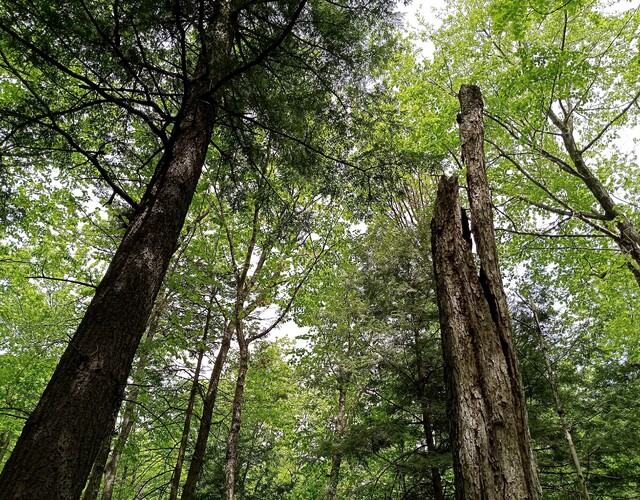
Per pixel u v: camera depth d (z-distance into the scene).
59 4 3.46
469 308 2.58
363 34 5.47
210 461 10.91
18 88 6.90
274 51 5.17
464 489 2.09
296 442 11.77
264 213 7.48
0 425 11.49
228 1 4.38
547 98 8.33
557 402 6.80
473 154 3.25
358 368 8.53
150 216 3.35
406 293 8.40
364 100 6.02
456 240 2.86
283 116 5.53
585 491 6.02
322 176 6.49
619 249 8.30
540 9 6.52
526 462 2.10
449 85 9.69
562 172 9.29
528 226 11.20
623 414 8.24
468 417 2.24
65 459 2.17
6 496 1.97
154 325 8.63
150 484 12.72
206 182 8.51
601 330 9.55
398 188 6.35
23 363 9.95
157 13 3.80
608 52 9.16
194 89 4.27
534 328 7.66
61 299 12.00
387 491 8.09
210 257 9.06
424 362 7.94
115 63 4.26
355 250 9.69
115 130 5.90
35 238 10.06
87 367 2.49
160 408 9.04
